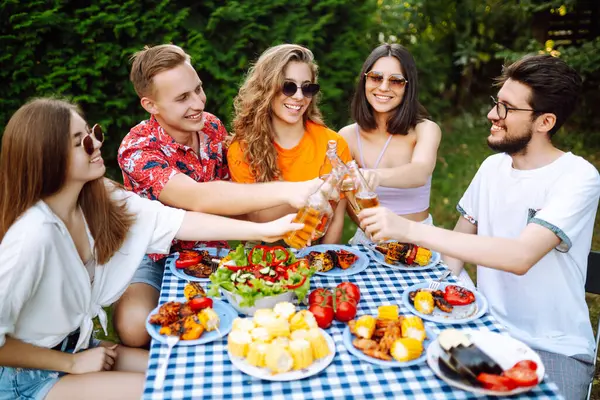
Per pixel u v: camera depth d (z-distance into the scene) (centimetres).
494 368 144
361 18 595
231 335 162
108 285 218
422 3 772
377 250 238
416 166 288
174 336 170
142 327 232
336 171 198
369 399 146
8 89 458
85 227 210
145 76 253
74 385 190
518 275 210
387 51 293
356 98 312
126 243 218
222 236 218
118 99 484
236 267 193
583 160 216
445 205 552
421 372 156
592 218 216
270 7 521
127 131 506
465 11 789
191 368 158
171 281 211
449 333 154
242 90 281
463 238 196
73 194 200
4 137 186
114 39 482
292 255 204
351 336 172
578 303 218
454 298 188
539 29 798
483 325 181
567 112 213
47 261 189
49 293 193
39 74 466
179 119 260
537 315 221
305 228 201
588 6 780
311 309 178
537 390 147
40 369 196
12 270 181
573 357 208
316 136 289
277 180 282
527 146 223
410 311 188
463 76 855
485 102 862
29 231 184
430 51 770
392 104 298
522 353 151
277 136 283
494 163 243
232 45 519
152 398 145
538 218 202
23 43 453
